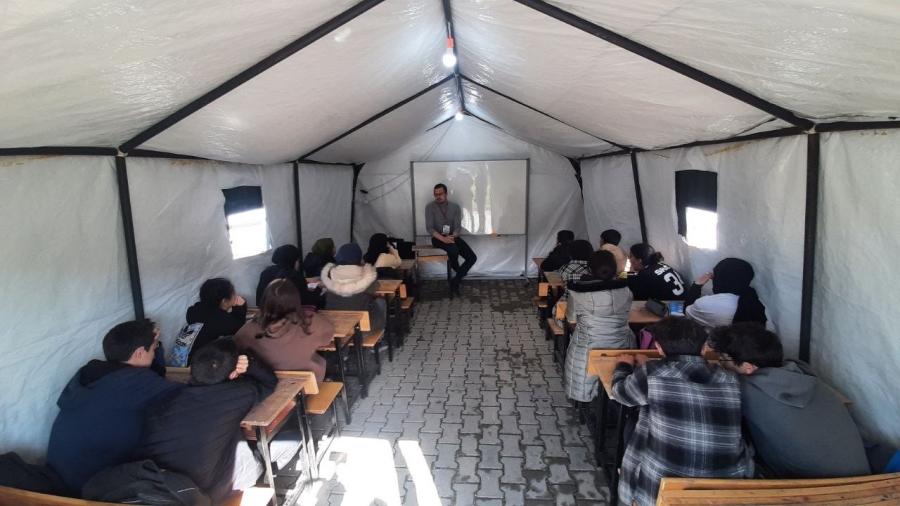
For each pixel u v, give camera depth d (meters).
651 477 2.03
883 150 1.92
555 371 4.33
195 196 3.44
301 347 2.88
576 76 2.82
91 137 2.27
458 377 4.24
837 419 1.87
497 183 7.40
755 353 2.01
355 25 2.22
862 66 1.51
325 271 3.91
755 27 1.51
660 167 4.41
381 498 2.71
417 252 7.02
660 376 2.03
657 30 1.83
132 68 1.66
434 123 6.73
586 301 3.10
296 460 3.02
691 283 3.96
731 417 1.94
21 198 2.06
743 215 3.00
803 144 2.34
